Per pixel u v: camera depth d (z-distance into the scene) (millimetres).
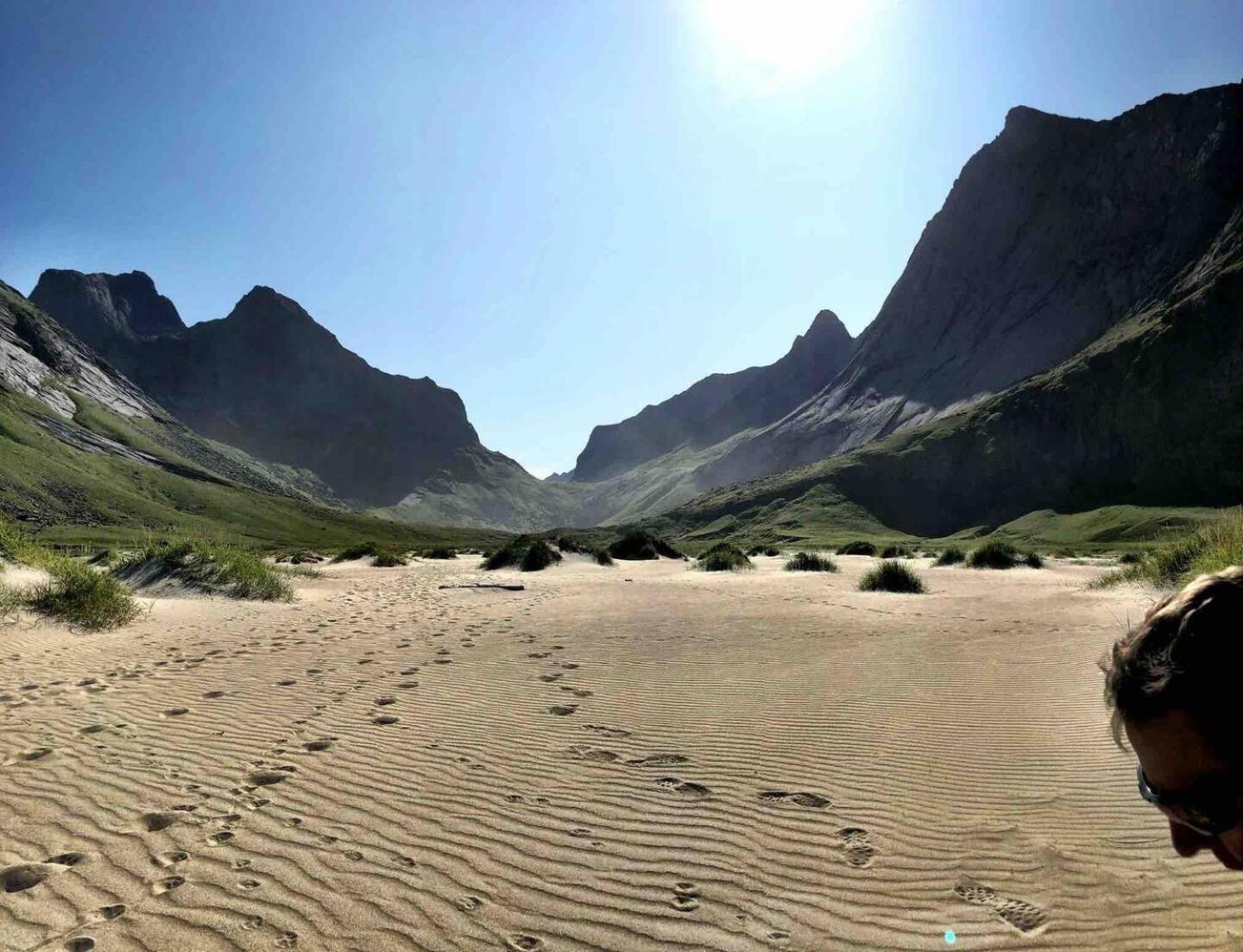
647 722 5730
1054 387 135500
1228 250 134375
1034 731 5363
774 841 3668
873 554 37000
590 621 11328
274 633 10312
